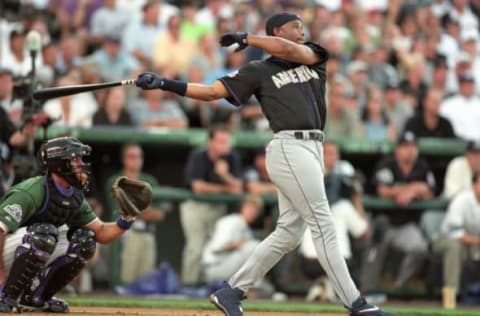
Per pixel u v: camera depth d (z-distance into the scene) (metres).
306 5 71.44
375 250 51.81
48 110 52.53
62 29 63.28
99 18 63.22
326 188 50.00
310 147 27.98
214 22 66.38
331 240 27.98
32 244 28.98
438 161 56.78
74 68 56.84
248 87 28.05
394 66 68.94
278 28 28.95
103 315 30.39
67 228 30.55
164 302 40.81
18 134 39.28
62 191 29.45
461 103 61.22
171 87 27.69
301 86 28.25
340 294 28.05
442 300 52.28
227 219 49.81
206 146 51.72
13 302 29.59
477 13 75.94
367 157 56.34
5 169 41.94
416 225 52.66
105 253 50.22
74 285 47.16
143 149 53.78
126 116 53.12
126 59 57.62
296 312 37.47
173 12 65.31
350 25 70.00
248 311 37.06
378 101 58.84
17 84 39.06
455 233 50.59
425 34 71.38
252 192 51.03
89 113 53.69
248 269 28.59
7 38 58.44
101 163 55.53
